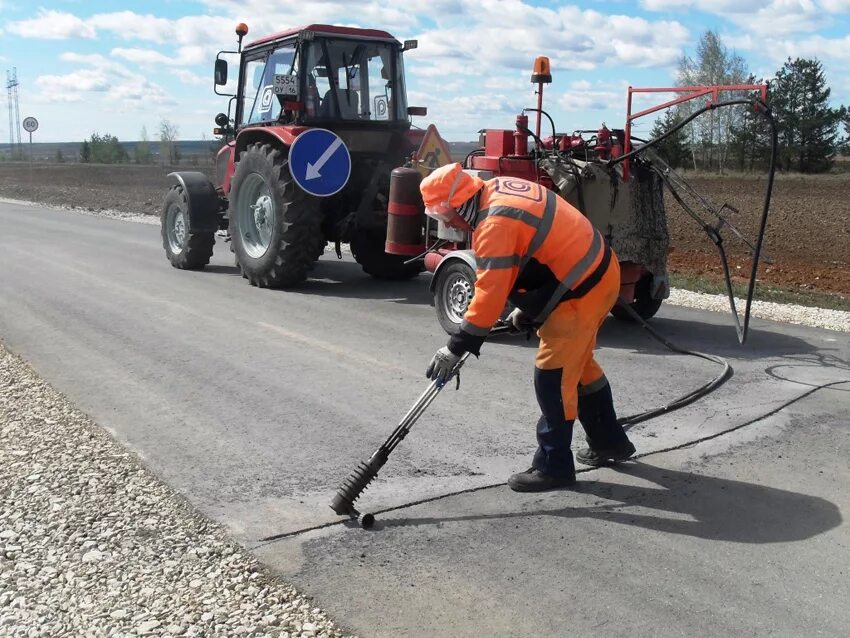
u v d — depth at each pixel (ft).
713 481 14.24
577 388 14.12
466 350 12.96
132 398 18.52
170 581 10.79
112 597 10.37
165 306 28.45
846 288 35.24
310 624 9.89
